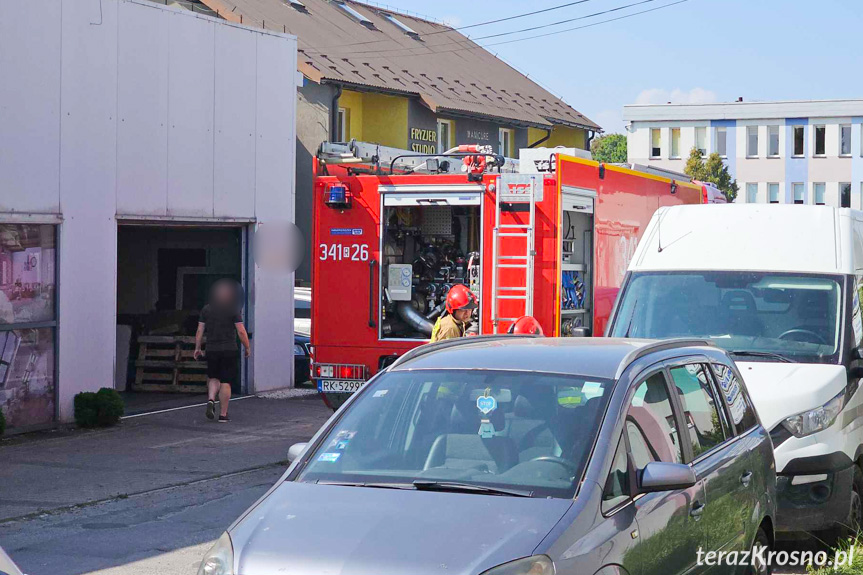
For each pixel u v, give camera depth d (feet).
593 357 20.83
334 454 19.86
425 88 126.93
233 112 64.54
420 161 51.70
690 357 22.90
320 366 48.47
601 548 16.75
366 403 21.02
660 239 36.96
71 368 53.98
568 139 163.02
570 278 47.88
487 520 16.84
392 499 17.80
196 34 61.62
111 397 53.88
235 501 38.01
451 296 41.78
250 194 66.03
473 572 15.53
